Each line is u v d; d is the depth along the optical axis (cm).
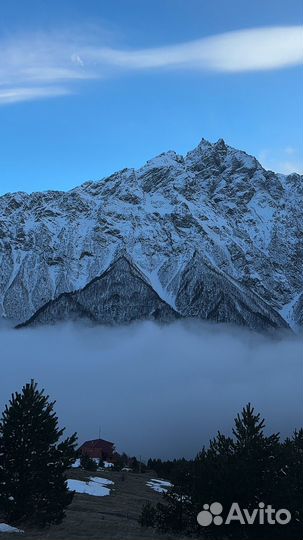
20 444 3800
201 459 3928
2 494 3722
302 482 3644
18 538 3244
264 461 3756
